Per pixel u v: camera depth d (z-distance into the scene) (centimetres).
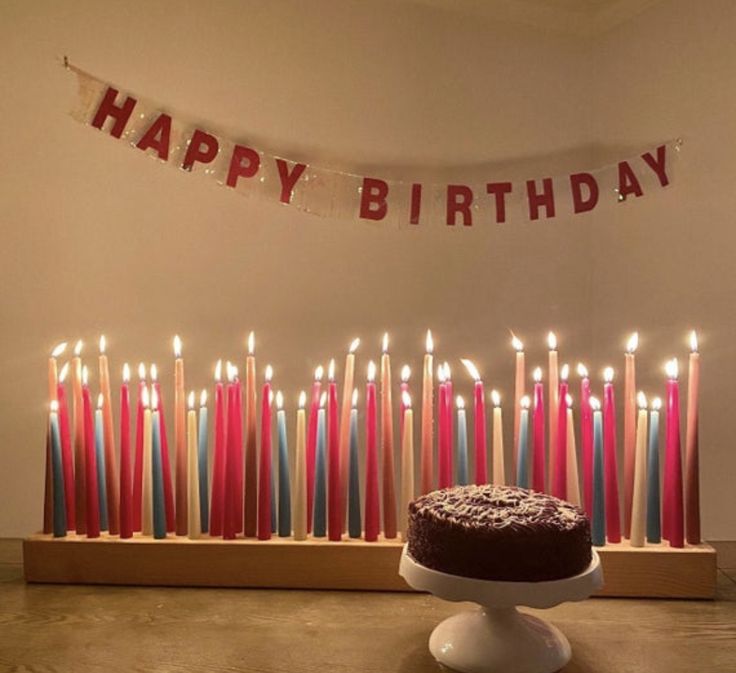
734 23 112
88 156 121
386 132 124
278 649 87
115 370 123
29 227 122
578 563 82
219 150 121
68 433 108
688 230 118
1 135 120
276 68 122
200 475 106
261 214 123
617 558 99
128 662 84
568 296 126
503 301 126
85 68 120
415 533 86
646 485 103
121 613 95
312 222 124
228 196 123
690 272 118
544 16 124
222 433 105
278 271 124
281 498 104
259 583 102
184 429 106
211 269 123
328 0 122
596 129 125
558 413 103
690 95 117
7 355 123
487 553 80
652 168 119
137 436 108
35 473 124
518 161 125
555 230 126
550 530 80
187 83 121
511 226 125
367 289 125
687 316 118
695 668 83
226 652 86
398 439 126
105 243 122
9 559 113
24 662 84
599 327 126
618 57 123
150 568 102
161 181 122
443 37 124
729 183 114
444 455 104
